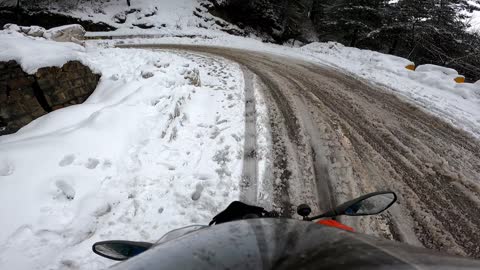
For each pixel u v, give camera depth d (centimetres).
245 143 488
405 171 425
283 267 77
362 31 2742
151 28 2541
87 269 259
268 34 3266
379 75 1049
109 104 536
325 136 525
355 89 838
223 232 116
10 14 2455
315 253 87
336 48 1781
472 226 321
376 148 491
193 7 2898
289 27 3191
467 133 570
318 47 1892
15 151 349
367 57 1467
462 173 425
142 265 91
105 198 338
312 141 504
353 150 480
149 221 319
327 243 97
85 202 324
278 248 93
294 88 810
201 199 352
